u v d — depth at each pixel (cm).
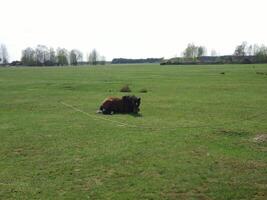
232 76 6869
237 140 1797
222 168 1356
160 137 1856
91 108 2928
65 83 5484
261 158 1477
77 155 1547
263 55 16888
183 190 1157
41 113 2706
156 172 1320
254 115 2552
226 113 2653
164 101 3350
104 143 1742
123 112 2683
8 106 3109
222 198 1101
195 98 3566
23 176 1296
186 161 1441
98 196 1117
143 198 1102
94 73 8925
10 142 1798
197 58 19950
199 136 1880
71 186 1198
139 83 5416
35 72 9975
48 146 1709
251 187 1177
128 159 1475
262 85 4941
